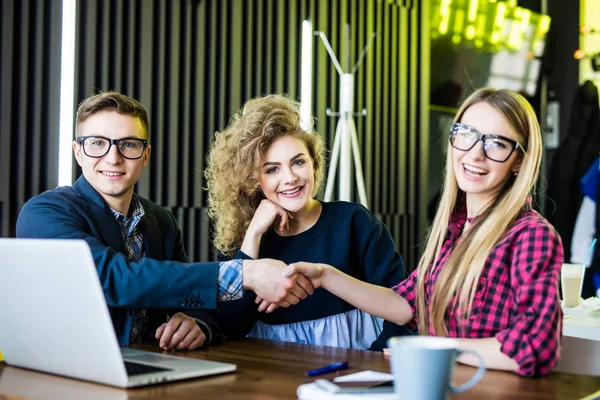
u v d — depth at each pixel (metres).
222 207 2.02
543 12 6.79
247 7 4.57
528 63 6.71
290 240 1.95
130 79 3.92
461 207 1.51
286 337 1.88
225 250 2.02
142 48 3.96
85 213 1.79
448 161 1.50
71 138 3.65
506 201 1.36
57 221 1.72
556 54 6.75
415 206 6.14
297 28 4.98
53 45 3.55
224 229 2.01
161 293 1.52
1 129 3.37
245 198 1.98
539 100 6.76
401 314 1.58
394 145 5.92
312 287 1.58
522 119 1.36
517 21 6.60
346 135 4.86
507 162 1.37
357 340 1.91
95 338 1.13
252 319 1.85
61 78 3.62
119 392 1.11
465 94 6.40
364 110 5.04
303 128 2.02
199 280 1.52
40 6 3.50
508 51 6.60
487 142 1.37
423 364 0.83
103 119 1.81
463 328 1.34
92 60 3.72
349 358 1.39
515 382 1.17
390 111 5.88
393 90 5.88
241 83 4.59
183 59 4.21
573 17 6.66
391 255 2.00
